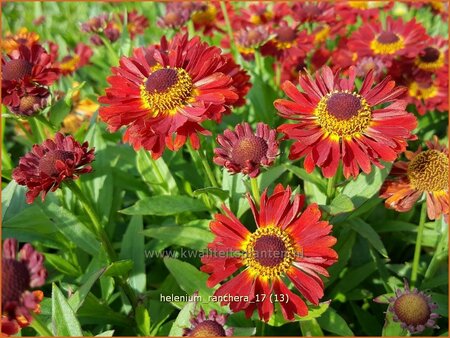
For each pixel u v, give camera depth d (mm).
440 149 250
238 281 203
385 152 210
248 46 374
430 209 240
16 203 273
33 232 279
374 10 427
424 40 363
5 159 343
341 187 259
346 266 298
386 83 226
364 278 273
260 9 453
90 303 246
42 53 282
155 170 285
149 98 230
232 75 263
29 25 639
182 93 229
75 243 262
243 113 380
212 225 212
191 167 325
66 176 219
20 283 158
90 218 267
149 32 567
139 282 264
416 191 243
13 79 265
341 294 273
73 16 680
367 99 225
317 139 216
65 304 192
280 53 399
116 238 322
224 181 272
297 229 208
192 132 226
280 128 216
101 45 439
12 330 160
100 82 458
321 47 452
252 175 208
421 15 539
